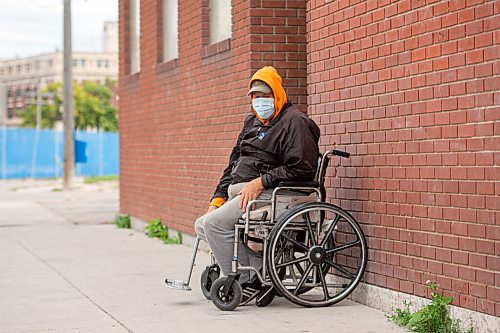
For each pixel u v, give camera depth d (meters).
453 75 7.12
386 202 8.11
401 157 7.86
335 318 7.82
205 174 12.88
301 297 8.31
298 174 8.12
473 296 6.94
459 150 7.07
